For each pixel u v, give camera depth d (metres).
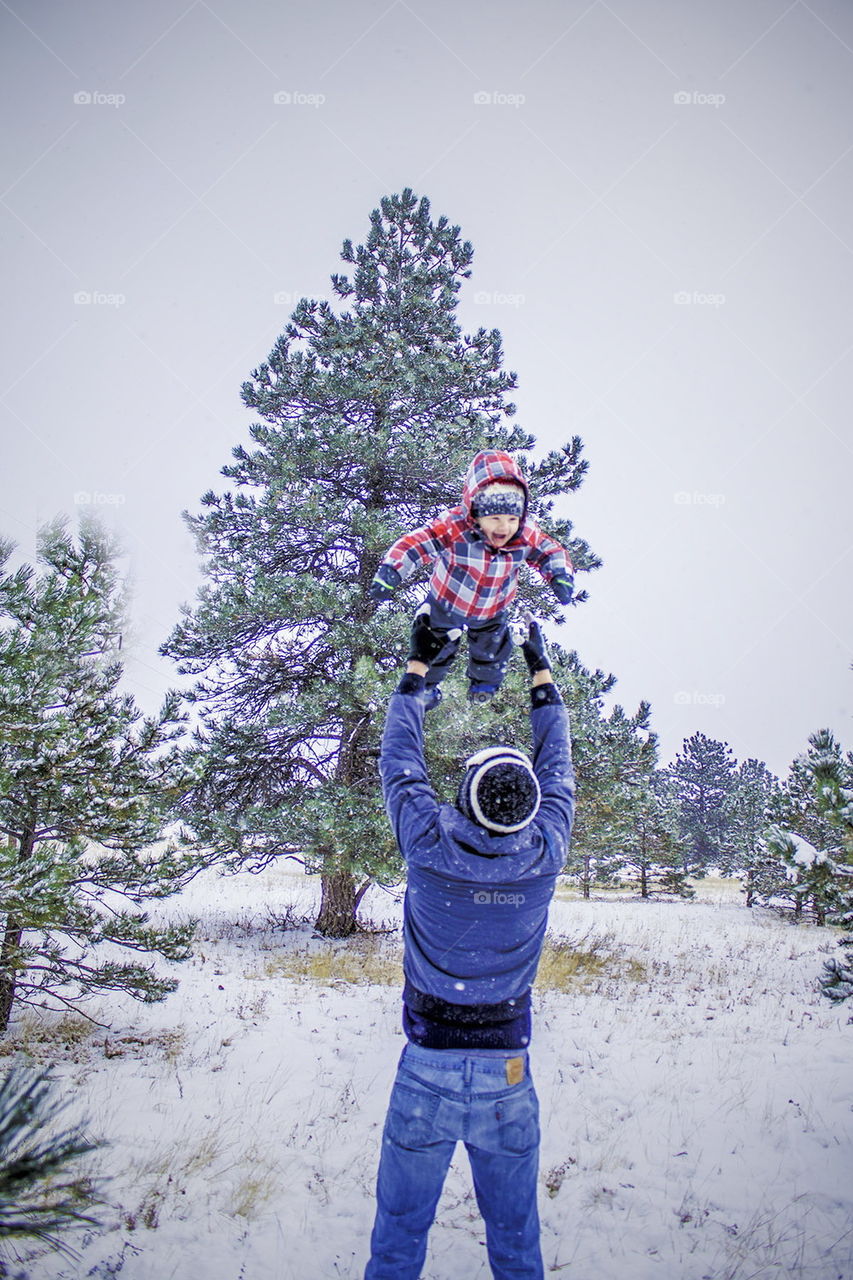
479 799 2.67
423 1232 2.80
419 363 15.82
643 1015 9.72
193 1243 4.26
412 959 2.90
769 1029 9.10
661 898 30.91
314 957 12.78
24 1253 4.02
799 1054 8.09
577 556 15.09
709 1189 5.09
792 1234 4.51
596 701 14.65
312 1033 8.61
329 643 14.54
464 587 3.09
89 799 7.63
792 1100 6.71
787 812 8.21
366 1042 8.34
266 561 15.98
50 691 6.91
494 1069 2.75
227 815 13.91
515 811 2.65
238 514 15.84
